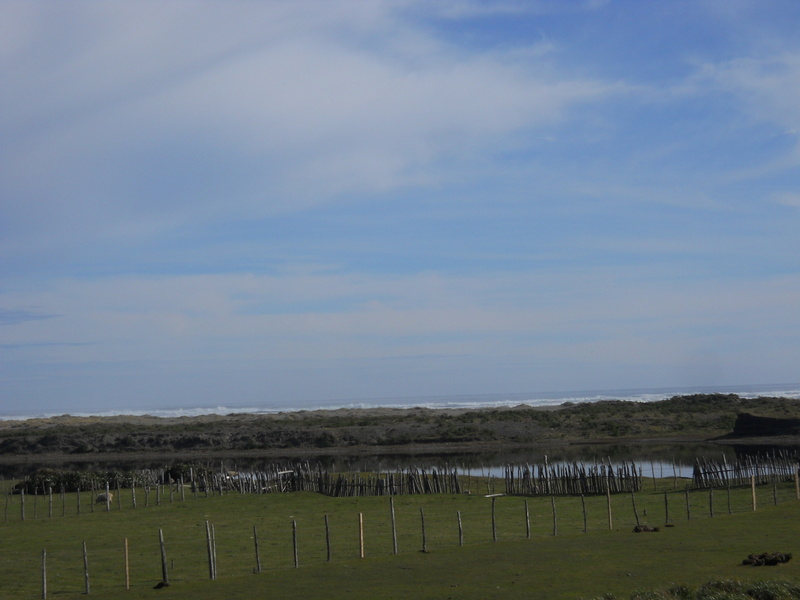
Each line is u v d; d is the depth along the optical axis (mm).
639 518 35781
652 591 19531
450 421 122438
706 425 102562
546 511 40656
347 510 44656
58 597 23625
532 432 106750
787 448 77750
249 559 29125
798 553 24375
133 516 45062
